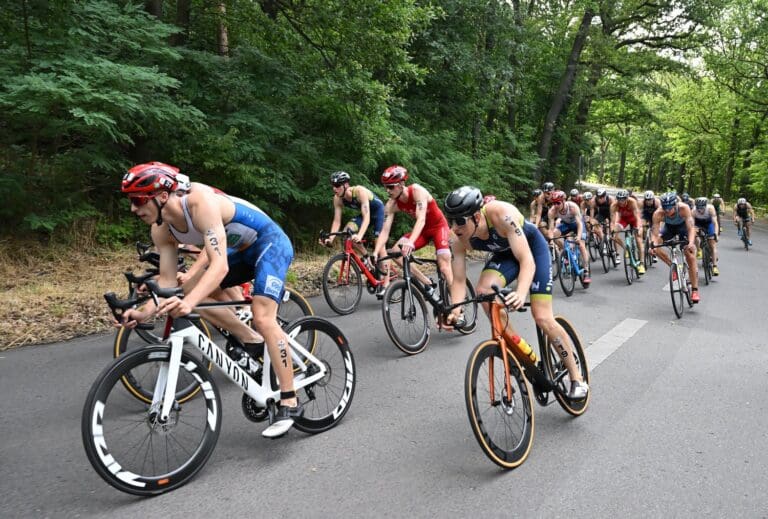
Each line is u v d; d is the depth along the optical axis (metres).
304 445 2.97
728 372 4.38
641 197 11.66
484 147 16.94
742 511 2.41
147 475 2.47
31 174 6.88
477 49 14.81
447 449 2.96
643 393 3.87
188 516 2.28
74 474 2.59
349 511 2.35
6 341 4.41
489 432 2.73
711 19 21.34
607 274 9.80
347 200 6.33
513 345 3.08
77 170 7.09
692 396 3.82
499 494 2.51
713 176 40.91
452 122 15.12
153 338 4.41
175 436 2.79
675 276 6.43
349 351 3.43
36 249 6.66
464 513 2.36
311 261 8.56
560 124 23.58
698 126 36.50
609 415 3.47
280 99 8.99
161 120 7.03
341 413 3.29
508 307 2.75
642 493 2.55
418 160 11.89
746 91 29.53
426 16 9.67
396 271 6.63
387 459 2.83
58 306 5.22
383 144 9.86
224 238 2.61
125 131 7.14
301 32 9.14
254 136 8.31
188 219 2.60
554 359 3.54
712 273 9.52
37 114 6.03
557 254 8.27
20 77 5.62
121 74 6.08
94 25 6.71
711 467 2.81
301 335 3.18
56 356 4.17
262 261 2.94
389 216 5.57
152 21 7.45
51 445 2.86
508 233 3.05
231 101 8.45
